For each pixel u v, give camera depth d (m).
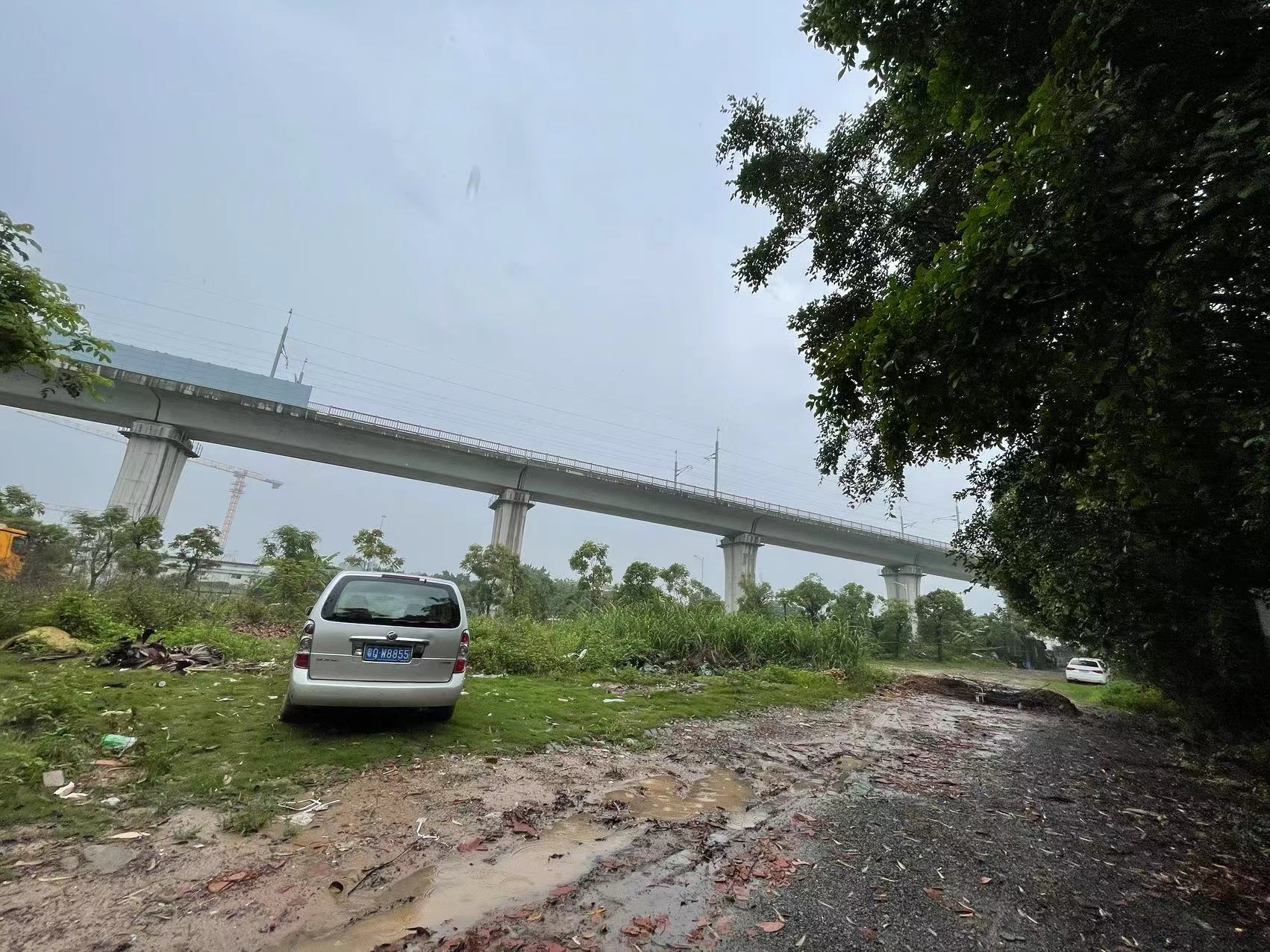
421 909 2.60
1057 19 3.56
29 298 6.57
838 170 6.97
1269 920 2.96
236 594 19.45
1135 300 3.22
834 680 12.62
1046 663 45.28
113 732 4.62
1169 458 4.20
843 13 4.73
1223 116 2.43
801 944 2.50
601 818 3.86
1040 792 5.21
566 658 11.45
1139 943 2.67
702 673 12.66
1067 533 8.77
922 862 3.44
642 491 40.31
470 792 4.09
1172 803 5.20
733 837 3.66
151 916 2.42
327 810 3.62
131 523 22.11
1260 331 3.62
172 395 29.77
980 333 3.18
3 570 14.26
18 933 2.24
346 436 33.69
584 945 2.40
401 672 5.11
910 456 4.30
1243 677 7.92
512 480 37.47
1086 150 2.71
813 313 7.71
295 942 2.30
